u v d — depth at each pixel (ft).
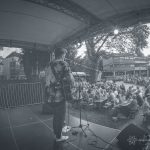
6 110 22.21
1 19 15.42
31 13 14.46
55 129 10.43
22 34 19.99
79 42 20.10
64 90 9.80
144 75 126.11
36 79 35.06
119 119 19.06
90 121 16.99
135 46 55.16
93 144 10.30
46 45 25.45
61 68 9.81
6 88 24.73
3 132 13.11
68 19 15.92
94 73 45.11
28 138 11.73
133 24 14.51
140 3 12.55
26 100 25.79
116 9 13.99
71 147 9.99
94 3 13.17
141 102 24.86
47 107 19.16
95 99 25.54
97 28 16.78
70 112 21.83
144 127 16.20
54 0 12.58
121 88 42.39
